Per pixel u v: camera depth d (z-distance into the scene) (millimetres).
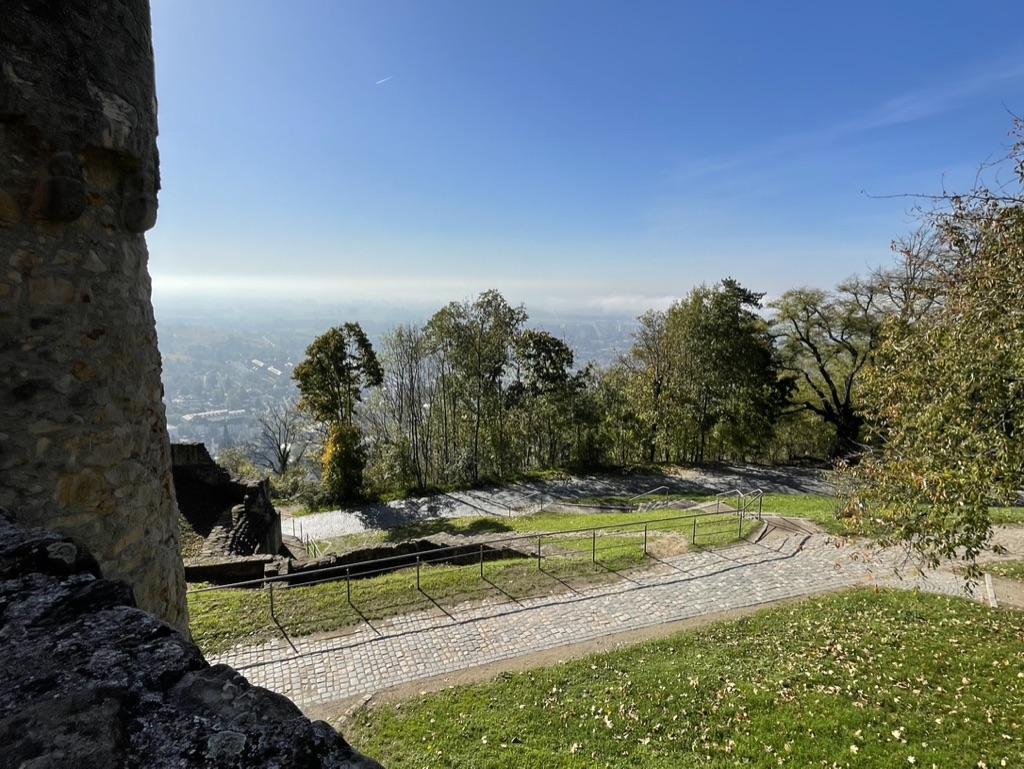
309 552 18000
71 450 3703
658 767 5801
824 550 12523
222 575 11570
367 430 30328
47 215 3484
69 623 1788
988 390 6082
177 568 4848
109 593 1961
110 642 1706
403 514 22875
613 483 25516
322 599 10086
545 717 6805
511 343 28109
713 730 6359
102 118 3680
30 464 3510
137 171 4074
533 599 10234
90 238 3777
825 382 31234
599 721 6648
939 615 8992
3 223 3365
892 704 6602
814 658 7832
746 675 7461
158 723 1414
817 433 33719
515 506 22922
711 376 27812
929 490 6297
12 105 3256
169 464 4828
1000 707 6395
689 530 14438
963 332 6434
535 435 30516
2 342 3391
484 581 10961
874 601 9703
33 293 3500
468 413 28562
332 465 24766
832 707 6590
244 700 1505
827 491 22797
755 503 18422
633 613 9688
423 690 7547
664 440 28875
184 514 14164
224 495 15258
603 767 5852
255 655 8414
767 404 27797
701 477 26031
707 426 28484
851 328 25906
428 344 27641
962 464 5969
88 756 1268
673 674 7566
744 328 27250
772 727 6320
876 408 8516
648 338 29719
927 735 6020
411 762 6129
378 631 9078
